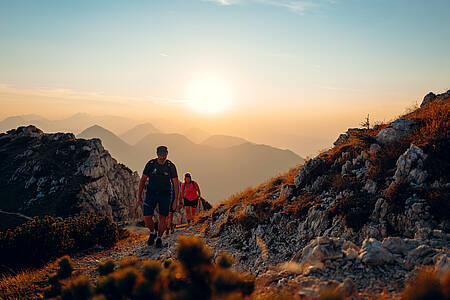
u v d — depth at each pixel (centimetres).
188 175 1342
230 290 223
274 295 325
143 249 845
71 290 277
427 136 740
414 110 1238
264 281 468
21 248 801
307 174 971
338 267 426
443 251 408
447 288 190
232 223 981
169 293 227
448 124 737
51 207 5866
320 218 716
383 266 406
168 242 890
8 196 6353
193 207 1379
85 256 887
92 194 6425
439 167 637
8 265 793
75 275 583
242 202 1195
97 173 6869
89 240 977
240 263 692
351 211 670
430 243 468
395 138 840
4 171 7188
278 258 656
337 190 784
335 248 475
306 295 350
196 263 250
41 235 857
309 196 861
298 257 517
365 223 633
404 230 575
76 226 1009
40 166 6906
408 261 407
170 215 1078
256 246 768
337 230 664
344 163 914
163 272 254
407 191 623
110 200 6788
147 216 830
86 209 5953
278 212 853
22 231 849
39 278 647
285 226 793
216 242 882
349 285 358
